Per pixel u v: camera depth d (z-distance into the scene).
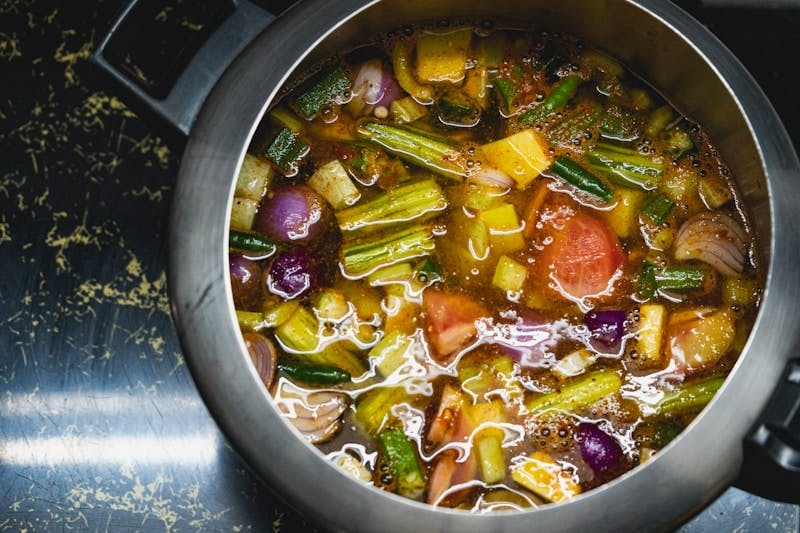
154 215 0.69
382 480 0.58
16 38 0.72
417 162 0.62
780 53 0.71
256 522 0.65
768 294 0.56
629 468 0.58
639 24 0.60
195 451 0.66
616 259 0.61
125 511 0.65
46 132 0.70
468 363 0.59
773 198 0.57
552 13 0.62
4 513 0.65
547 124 0.63
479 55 0.63
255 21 0.59
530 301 0.60
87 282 0.68
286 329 0.59
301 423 0.58
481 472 0.58
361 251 0.61
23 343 0.68
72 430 0.66
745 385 0.55
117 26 0.57
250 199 0.61
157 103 0.58
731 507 0.65
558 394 0.59
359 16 0.60
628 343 0.60
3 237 0.69
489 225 0.61
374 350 0.59
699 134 0.62
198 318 0.56
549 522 0.53
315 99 0.62
